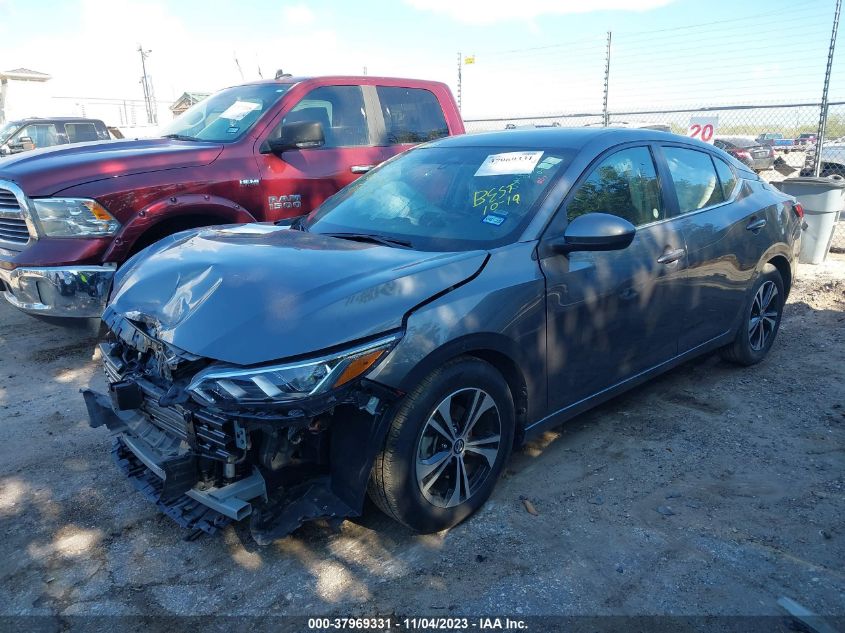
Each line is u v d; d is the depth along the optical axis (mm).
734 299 4391
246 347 2445
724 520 3020
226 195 5250
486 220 3283
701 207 4137
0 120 24875
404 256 2992
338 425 2596
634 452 3645
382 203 3754
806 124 10125
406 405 2627
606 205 3498
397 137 6492
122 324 3014
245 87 6266
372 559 2781
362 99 6297
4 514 3127
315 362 2395
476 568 2719
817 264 8258
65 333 5691
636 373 3764
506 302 2916
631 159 3740
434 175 3756
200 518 2707
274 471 2621
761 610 2471
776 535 2904
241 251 3133
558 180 3334
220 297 2707
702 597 2539
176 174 5016
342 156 6027
